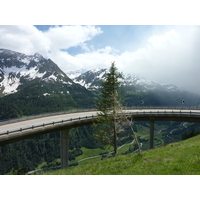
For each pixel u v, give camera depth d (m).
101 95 30.17
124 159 15.95
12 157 131.12
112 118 30.47
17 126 33.84
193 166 11.78
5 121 36.03
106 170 13.55
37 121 38.94
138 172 12.18
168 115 47.22
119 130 29.62
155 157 15.19
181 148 17.50
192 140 24.75
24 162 128.75
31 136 31.48
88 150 147.12
